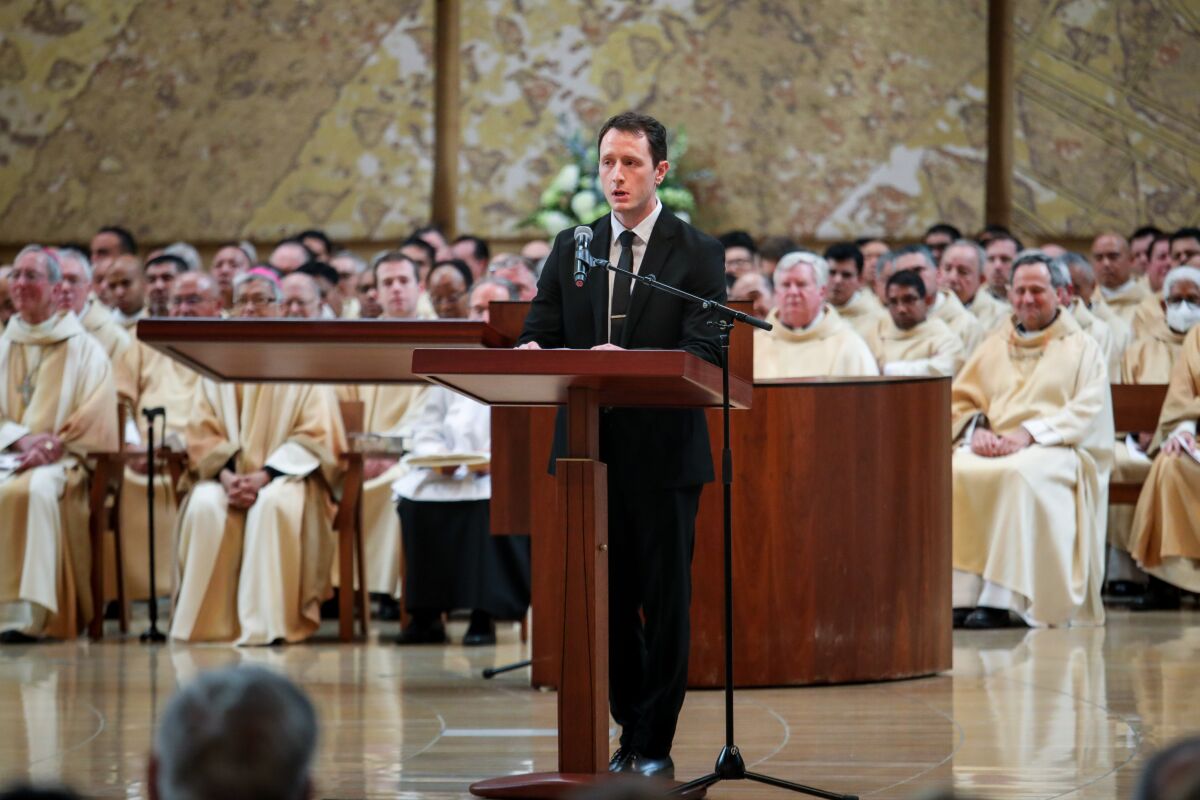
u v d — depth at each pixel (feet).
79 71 151.94
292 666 71.67
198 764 15.47
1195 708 57.57
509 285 84.17
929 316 104.99
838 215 148.05
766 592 63.46
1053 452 87.76
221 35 151.43
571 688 39.70
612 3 149.28
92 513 84.84
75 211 152.05
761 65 148.46
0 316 103.19
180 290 91.81
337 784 44.93
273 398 84.38
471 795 41.09
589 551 39.22
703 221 148.97
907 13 147.13
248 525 82.17
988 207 147.23
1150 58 146.20
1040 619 85.92
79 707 59.62
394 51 150.30
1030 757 48.55
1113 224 146.61
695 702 60.03
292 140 150.92
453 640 82.69
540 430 64.13
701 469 43.09
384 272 96.22
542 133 149.59
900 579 65.31
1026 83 146.92
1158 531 91.81
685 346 41.65
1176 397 93.30
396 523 93.50
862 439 64.54
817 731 53.42
